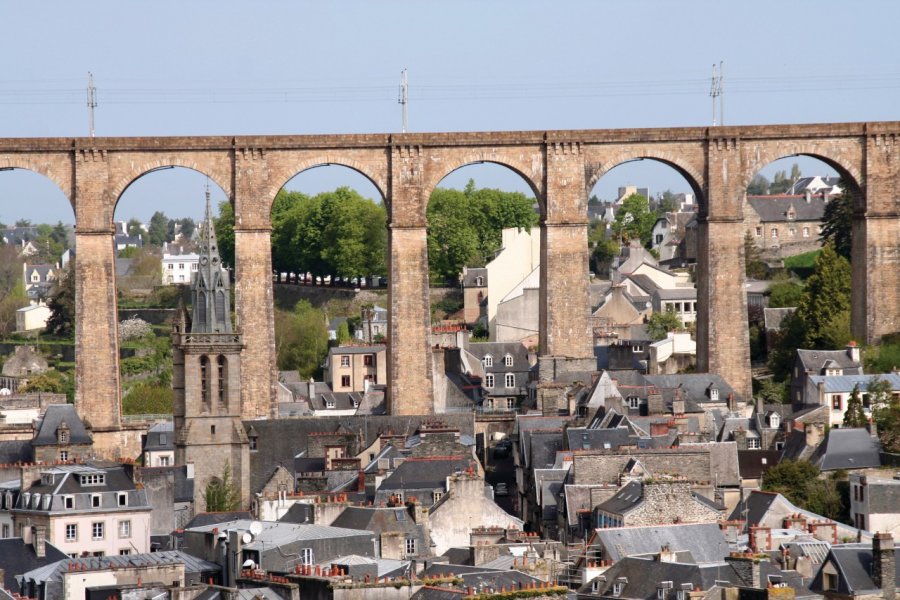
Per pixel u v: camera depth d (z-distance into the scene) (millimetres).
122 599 176375
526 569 195250
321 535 198750
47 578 190875
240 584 178750
